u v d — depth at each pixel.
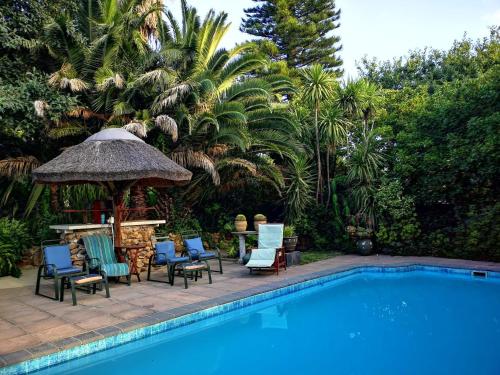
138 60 12.12
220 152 12.32
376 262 10.59
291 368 4.53
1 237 9.47
